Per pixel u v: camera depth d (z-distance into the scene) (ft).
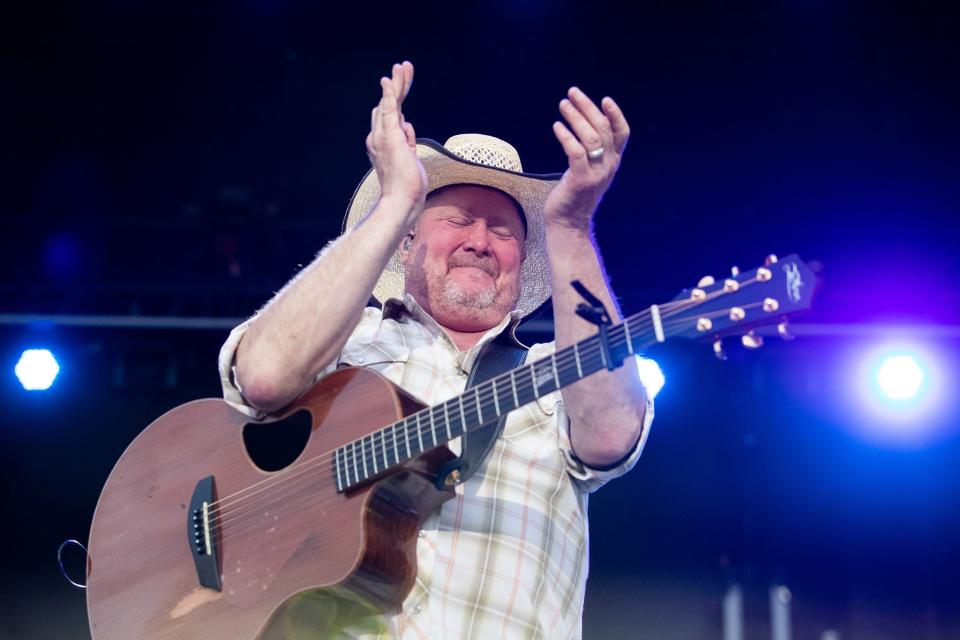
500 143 14.58
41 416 29.55
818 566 27.73
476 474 11.89
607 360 9.95
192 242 31.12
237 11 31.07
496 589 11.34
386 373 12.94
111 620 12.12
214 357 29.91
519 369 10.50
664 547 28.27
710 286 9.69
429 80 31.50
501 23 30.94
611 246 29.99
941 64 29.84
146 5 30.83
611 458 11.95
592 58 31.07
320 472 11.47
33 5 30.78
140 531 12.39
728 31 30.45
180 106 32.45
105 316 29.89
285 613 11.23
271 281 30.76
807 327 28.19
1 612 28.12
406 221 11.80
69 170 32.40
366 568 10.88
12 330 29.76
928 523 27.63
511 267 13.84
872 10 29.50
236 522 11.78
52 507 29.01
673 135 30.76
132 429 29.50
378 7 30.94
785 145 30.32
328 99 32.24
